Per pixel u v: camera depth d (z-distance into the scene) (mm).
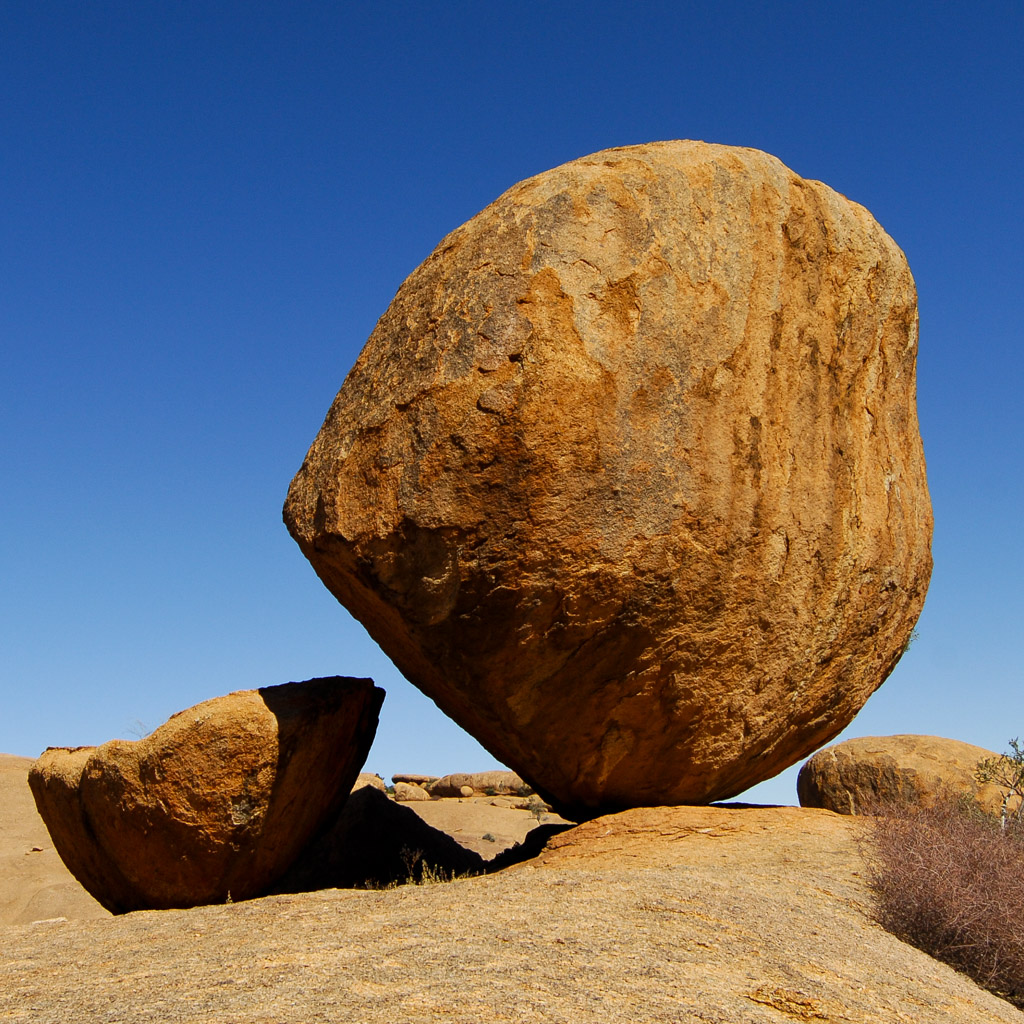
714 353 8641
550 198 8445
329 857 10328
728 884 6891
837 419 9609
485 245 8383
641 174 8805
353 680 9742
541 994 4621
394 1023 4246
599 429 7996
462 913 5996
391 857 10836
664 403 8320
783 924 6160
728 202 9109
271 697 9047
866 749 13344
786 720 9336
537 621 8023
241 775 8508
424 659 8453
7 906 16844
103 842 8938
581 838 8758
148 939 6188
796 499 9039
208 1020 4344
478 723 9047
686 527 8281
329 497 8227
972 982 6535
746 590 8656
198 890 8805
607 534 7977
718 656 8672
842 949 5977
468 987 4664
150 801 8523
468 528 7812
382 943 5465
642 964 5125
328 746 9172
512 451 7820
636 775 9055
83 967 5602
